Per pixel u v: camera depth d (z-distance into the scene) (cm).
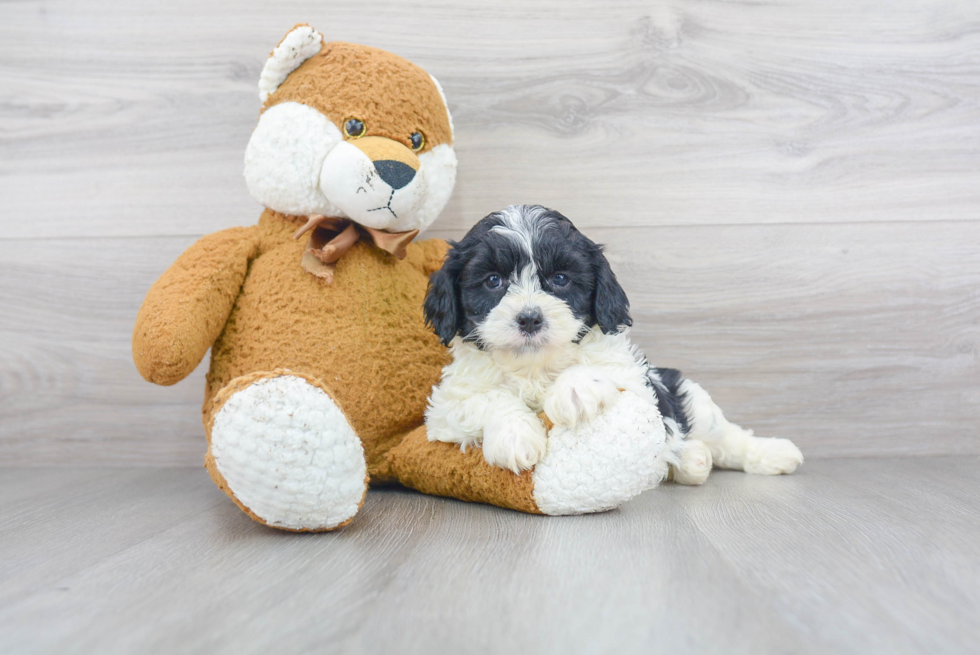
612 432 137
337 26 208
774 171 210
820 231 210
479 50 208
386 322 168
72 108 212
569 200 210
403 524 138
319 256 165
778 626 89
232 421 121
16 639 88
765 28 208
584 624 90
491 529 134
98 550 124
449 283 154
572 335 145
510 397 149
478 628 89
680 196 209
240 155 211
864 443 211
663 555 117
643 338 211
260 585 105
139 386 212
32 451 214
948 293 209
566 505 140
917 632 87
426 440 159
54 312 213
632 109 209
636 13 208
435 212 181
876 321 210
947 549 119
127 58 211
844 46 208
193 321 154
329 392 129
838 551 118
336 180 158
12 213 213
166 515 150
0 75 212
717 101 209
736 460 192
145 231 212
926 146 209
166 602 99
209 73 210
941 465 197
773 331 211
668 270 210
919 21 208
